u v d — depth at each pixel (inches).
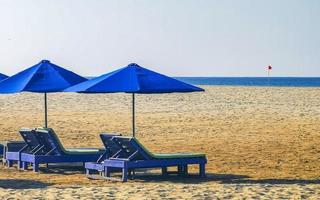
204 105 1562.5
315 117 1236.5
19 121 1196.5
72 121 1194.0
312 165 663.8
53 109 1486.2
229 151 775.7
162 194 469.4
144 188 501.7
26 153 649.0
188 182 550.0
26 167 652.1
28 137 657.0
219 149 796.6
